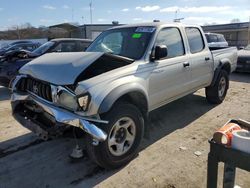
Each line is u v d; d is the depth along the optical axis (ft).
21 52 24.58
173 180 10.23
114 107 10.37
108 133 10.11
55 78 10.23
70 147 12.97
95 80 9.95
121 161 11.02
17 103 12.27
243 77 33.88
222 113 18.19
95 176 10.56
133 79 11.23
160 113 18.19
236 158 6.28
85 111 9.49
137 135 11.51
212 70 18.51
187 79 15.55
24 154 12.35
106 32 15.64
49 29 142.20
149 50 12.67
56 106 10.15
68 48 27.50
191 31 16.60
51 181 10.27
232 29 122.01
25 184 10.09
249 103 20.70
